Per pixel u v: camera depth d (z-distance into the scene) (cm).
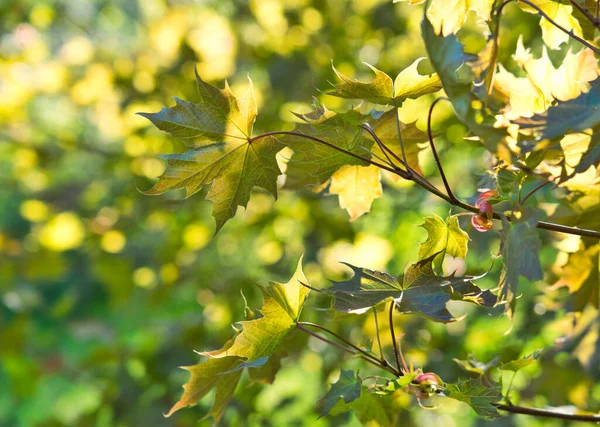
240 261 350
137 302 386
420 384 143
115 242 350
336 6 320
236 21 335
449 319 137
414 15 302
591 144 134
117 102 332
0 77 350
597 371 208
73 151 373
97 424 276
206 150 144
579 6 139
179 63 317
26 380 375
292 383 265
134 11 414
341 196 154
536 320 225
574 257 160
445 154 265
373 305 139
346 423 232
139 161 331
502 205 156
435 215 144
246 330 143
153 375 273
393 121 149
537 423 213
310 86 306
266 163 146
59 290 734
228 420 232
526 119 131
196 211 327
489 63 134
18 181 431
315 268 304
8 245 374
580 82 140
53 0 375
